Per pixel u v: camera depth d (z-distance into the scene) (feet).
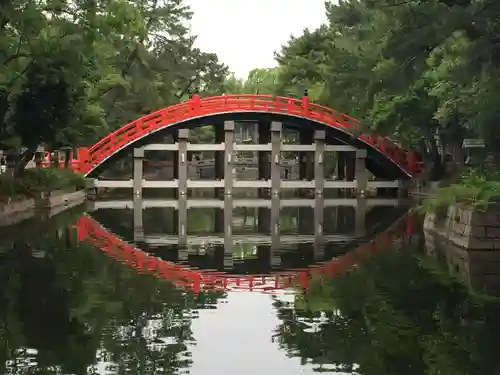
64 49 101.65
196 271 74.13
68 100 107.96
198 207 172.14
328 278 69.10
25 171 139.13
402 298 57.67
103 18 101.50
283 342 43.42
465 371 37.35
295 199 193.67
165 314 51.47
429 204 109.60
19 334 44.70
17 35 104.78
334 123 177.47
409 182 185.26
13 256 78.95
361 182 185.57
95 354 40.22
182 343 42.98
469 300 56.34
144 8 221.46
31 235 99.25
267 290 62.39
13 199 118.83
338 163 223.51
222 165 193.06
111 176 247.70
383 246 95.04
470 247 82.84
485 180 95.25
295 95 212.02
